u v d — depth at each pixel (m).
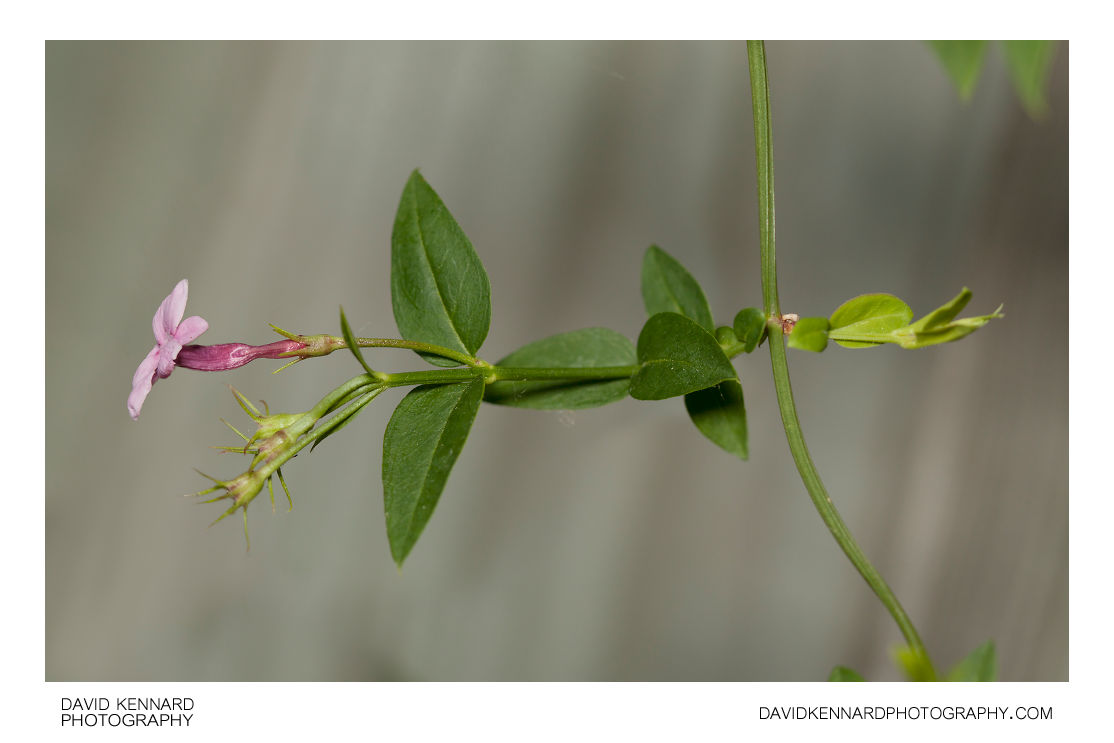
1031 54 0.37
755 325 0.40
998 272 0.52
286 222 0.52
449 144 0.52
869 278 0.52
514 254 0.52
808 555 0.52
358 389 0.40
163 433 0.51
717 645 0.51
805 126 0.51
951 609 0.51
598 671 0.51
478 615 0.51
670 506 0.52
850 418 0.53
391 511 0.39
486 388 0.41
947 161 0.52
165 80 0.52
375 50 0.52
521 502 0.52
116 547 0.50
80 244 0.51
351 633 0.51
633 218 0.52
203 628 0.51
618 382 0.41
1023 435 0.52
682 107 0.51
